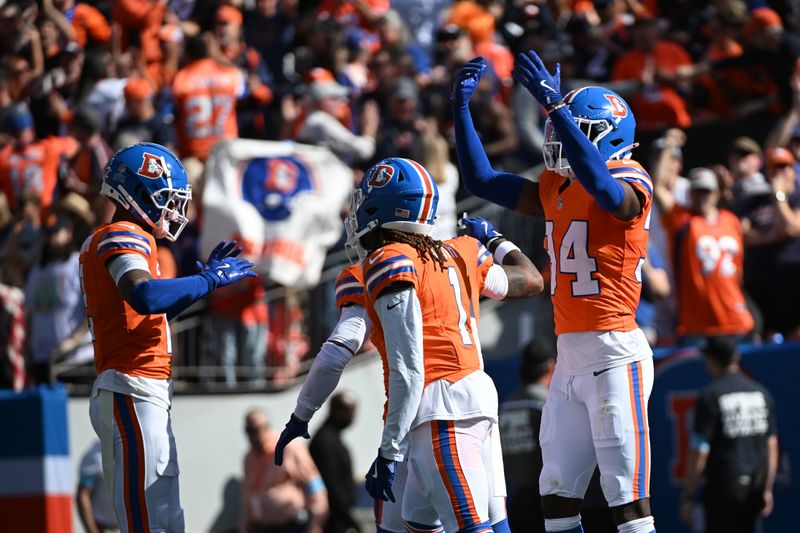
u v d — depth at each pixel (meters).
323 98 36.56
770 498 29.08
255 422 31.77
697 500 31.02
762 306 34.25
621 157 17.19
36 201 36.72
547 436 17.45
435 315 16.47
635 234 16.95
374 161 37.47
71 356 32.91
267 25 44.31
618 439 16.80
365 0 44.62
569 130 16.19
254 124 39.22
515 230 37.47
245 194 33.97
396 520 18.06
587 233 16.97
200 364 34.56
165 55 42.25
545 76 16.56
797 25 41.59
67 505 30.70
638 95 39.94
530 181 18.16
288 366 35.47
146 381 17.52
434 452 16.27
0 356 35.00
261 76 43.44
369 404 36.78
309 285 34.78
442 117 40.00
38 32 42.16
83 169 36.44
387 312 15.95
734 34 40.41
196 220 35.03
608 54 41.28
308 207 34.12
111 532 29.89
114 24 42.50
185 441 34.53
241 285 34.31
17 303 35.25
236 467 35.00
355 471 36.19
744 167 34.94
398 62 40.03
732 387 28.75
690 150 39.78
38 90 41.25
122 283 16.72
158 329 17.67
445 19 44.66
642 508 16.95
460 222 18.52
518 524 27.44
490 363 34.16
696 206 32.78
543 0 42.31
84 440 33.72
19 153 38.06
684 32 41.91
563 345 17.30
